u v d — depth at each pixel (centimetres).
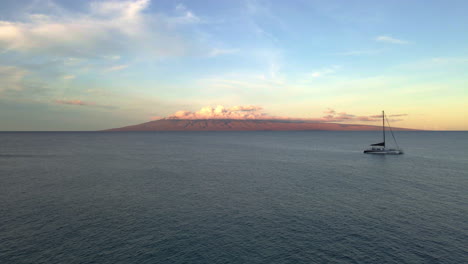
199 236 2958
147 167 7862
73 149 14450
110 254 2567
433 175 6362
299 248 2683
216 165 8288
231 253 2594
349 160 9400
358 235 2956
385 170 7150
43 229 3133
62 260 2464
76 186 5306
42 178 6125
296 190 4931
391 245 2720
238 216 3559
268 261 2452
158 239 2880
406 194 4594
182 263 2419
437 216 3494
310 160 9494
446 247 2666
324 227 3181
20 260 2458
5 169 7431
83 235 2972
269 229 3138
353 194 4616
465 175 6341
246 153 12344
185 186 5303
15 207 3928
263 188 5103
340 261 2441
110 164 8494
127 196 4550
